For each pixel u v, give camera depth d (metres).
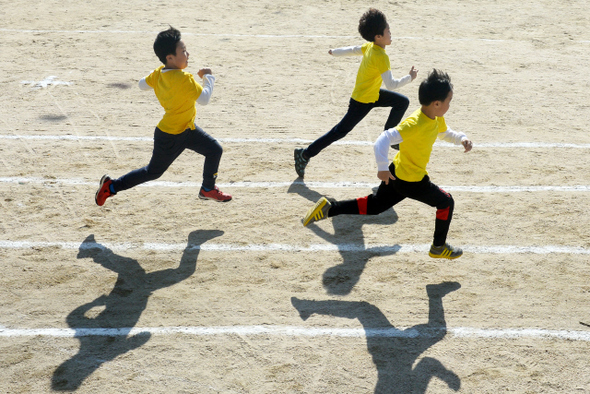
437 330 6.79
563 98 14.23
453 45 18.45
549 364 6.27
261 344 6.54
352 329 6.80
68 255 8.09
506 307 7.17
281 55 17.28
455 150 11.53
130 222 8.95
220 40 18.61
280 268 7.92
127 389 5.89
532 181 10.30
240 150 11.43
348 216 9.27
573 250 8.32
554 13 22.19
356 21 21.03
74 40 18.23
